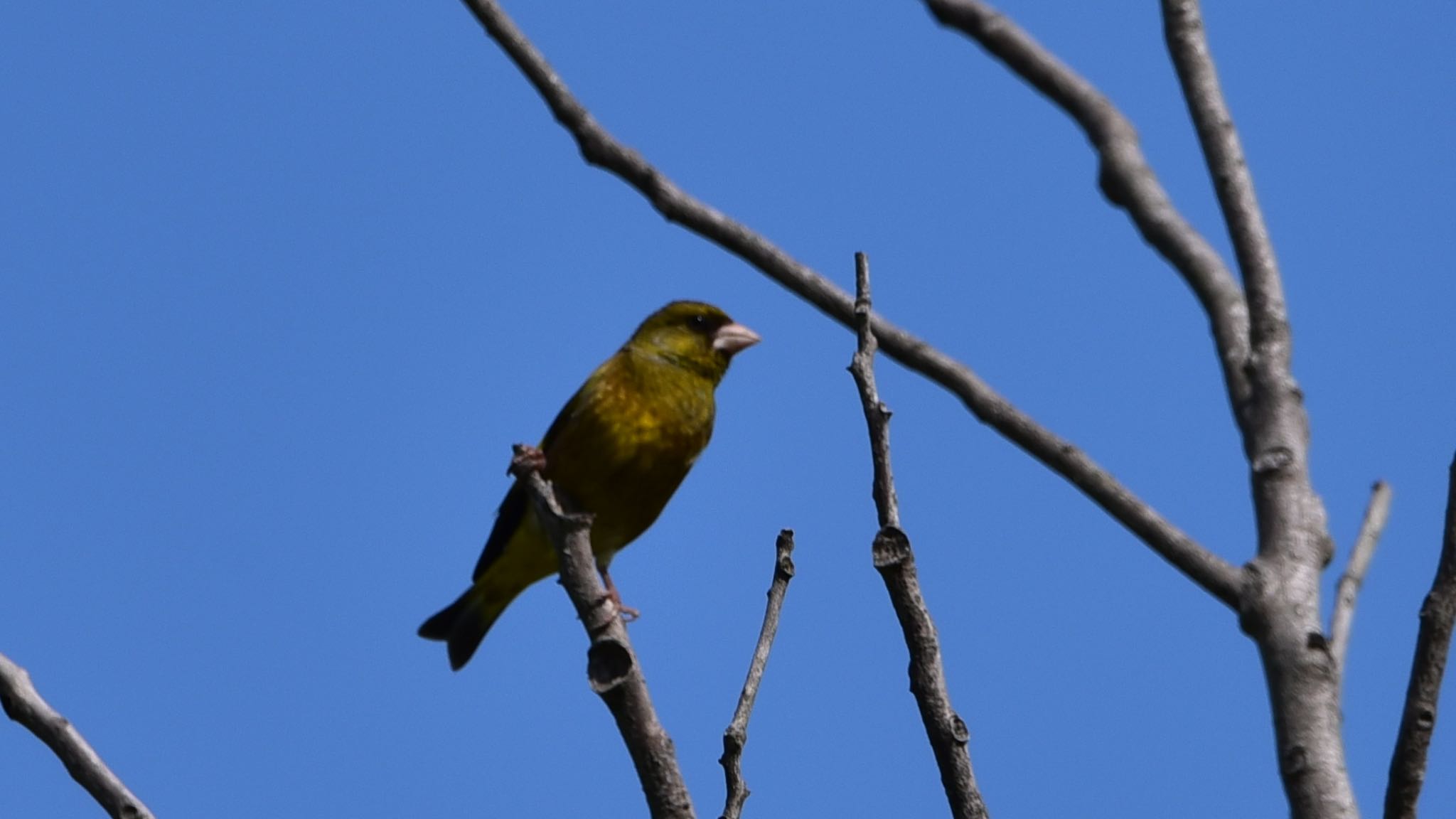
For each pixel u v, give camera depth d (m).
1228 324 5.03
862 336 5.90
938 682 5.96
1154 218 5.10
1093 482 5.30
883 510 6.00
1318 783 4.53
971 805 5.84
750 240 6.16
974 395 5.68
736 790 6.48
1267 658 4.74
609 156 6.23
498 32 6.29
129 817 6.06
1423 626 5.88
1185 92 5.14
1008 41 5.11
